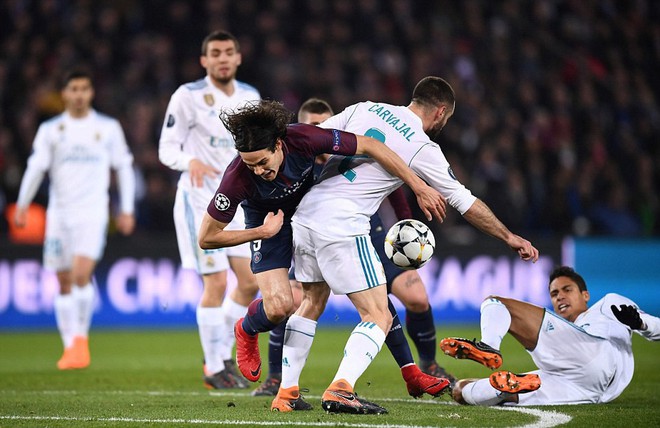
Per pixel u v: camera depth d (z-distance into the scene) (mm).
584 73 64875
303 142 18422
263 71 60312
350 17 64375
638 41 67562
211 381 26641
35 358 36875
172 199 52656
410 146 19297
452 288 51438
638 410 19547
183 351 39062
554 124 61094
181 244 27781
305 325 20125
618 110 63219
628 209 57188
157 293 50188
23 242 48531
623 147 59750
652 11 68688
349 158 19438
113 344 42000
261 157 17672
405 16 65375
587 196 56281
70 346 33375
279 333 23953
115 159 35906
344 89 61188
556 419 18172
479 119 59375
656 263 53781
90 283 34344
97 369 32562
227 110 27547
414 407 20281
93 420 18641
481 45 65188
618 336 21094
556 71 65125
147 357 36750
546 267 52594
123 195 36125
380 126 19609
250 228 19734
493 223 19234
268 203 19156
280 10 64125
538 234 55219
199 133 27688
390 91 61031
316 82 60125
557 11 67812
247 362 20141
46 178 51875
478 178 55031
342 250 18969
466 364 32375
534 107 61781
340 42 63438
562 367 20703
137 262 49969
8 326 48156
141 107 56375
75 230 34562
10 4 62188
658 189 59969
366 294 19062
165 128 27375
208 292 26984
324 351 38375
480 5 67312
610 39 67062
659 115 63344
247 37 61656
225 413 19516
